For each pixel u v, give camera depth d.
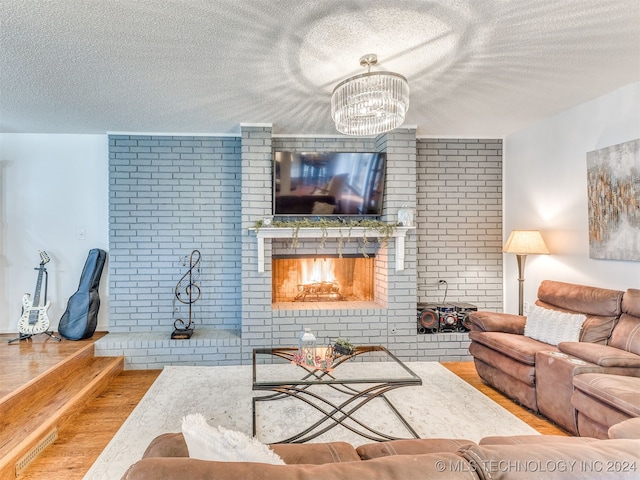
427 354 3.91
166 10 1.85
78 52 2.25
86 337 3.73
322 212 3.94
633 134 2.79
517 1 1.80
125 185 3.99
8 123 3.64
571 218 3.36
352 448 1.33
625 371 2.25
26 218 3.98
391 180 3.90
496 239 4.34
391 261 3.89
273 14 1.88
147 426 2.51
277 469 0.81
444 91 2.91
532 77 2.66
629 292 2.64
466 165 4.30
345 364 2.62
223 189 4.12
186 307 4.10
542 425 2.54
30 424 2.26
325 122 3.67
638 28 2.04
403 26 2.00
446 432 2.46
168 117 3.50
